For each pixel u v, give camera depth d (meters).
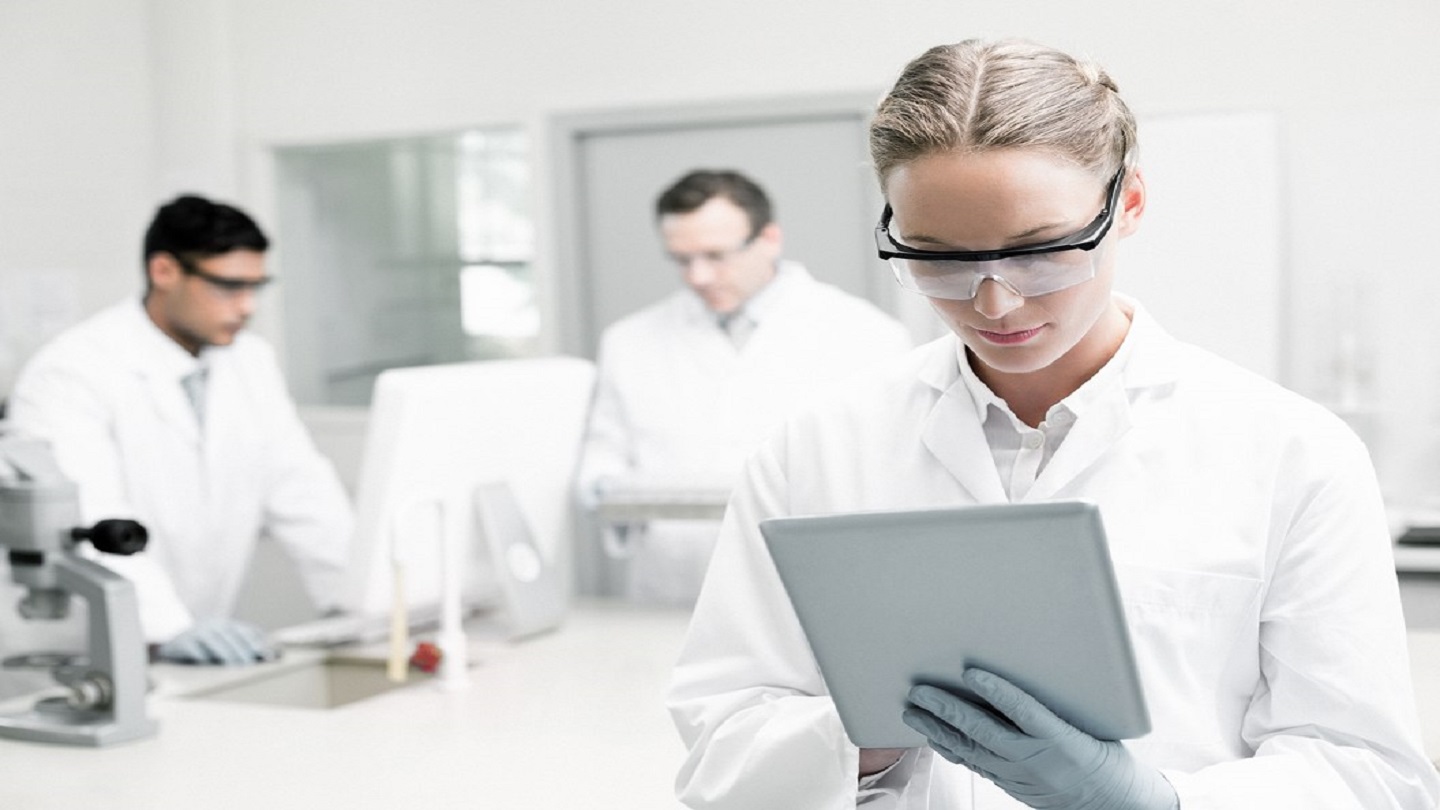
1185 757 1.13
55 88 4.31
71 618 2.22
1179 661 1.13
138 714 1.89
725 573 1.28
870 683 1.05
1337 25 3.52
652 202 4.23
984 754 1.03
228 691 2.21
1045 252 1.01
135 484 2.82
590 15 4.23
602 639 2.43
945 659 1.01
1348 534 1.11
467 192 4.48
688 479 2.61
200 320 2.75
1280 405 1.16
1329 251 3.57
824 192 4.03
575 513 4.24
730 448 3.25
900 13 3.90
